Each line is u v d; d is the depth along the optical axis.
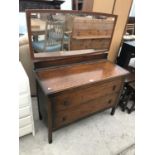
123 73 1.54
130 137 1.70
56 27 1.35
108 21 1.58
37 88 1.48
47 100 1.19
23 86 1.19
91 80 1.36
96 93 1.48
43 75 1.36
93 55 1.72
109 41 1.74
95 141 1.63
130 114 2.02
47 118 1.40
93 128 1.77
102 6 1.80
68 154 1.48
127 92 2.02
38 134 1.63
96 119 1.90
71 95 1.30
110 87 1.56
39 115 1.76
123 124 1.86
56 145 1.55
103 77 1.44
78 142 1.60
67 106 1.35
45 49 1.39
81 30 1.49
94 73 1.49
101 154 1.51
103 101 1.65
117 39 2.07
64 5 3.92
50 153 1.47
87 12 1.42
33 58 1.37
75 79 1.35
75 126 1.78
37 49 1.35
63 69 1.50
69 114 1.44
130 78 2.02
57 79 1.32
